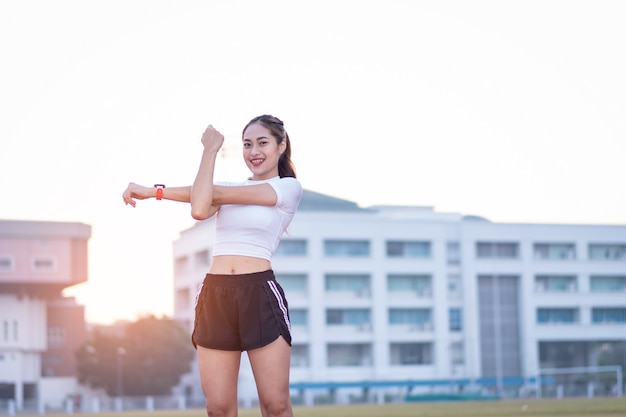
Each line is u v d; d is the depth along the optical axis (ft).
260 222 17.97
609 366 309.22
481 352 313.73
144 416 154.51
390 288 312.29
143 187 18.21
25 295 298.76
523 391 282.97
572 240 324.19
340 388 301.02
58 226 293.43
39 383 299.58
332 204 336.90
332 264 304.91
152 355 296.71
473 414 108.47
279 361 17.78
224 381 17.85
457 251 316.81
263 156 18.71
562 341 326.24
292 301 302.45
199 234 319.06
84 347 304.91
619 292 328.08
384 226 309.83
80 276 296.30
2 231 289.12
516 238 318.45
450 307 313.53
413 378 309.22
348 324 306.96
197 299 18.19
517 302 320.09
